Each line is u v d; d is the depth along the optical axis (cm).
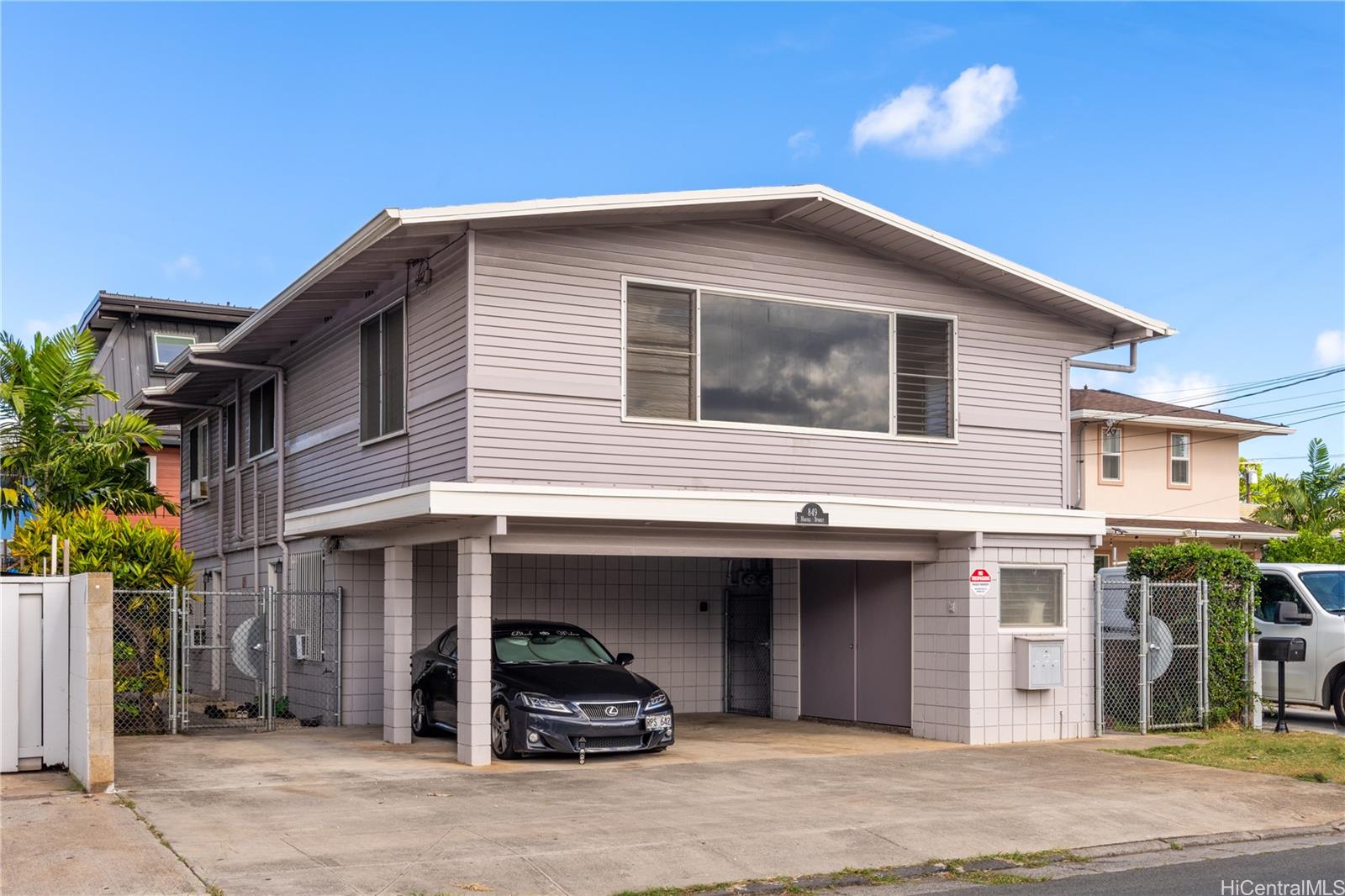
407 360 1451
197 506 2491
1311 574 1766
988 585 1528
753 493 1386
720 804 1063
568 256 1341
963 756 1383
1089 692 1589
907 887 853
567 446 1321
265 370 1984
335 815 982
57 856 823
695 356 1400
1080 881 870
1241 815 1091
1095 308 1614
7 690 1123
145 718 1557
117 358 2900
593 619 1788
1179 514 3155
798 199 1397
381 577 1691
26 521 1781
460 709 1304
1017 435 1611
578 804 1052
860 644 1678
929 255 1525
